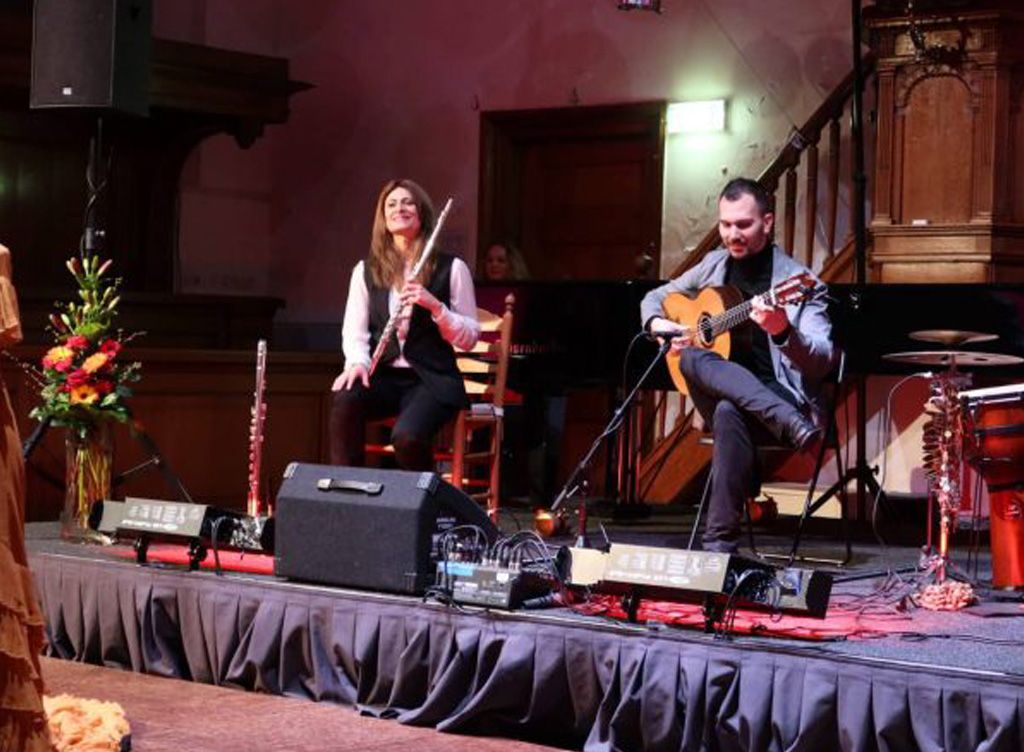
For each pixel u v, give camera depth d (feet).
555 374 24.52
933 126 25.80
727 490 16.28
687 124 31.76
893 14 25.79
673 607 14.75
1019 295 21.13
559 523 20.76
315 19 37.35
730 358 17.19
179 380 26.48
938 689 11.93
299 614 15.12
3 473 10.06
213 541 15.85
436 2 35.55
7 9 30.55
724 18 31.30
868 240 26.37
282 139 37.96
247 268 37.86
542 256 34.71
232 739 13.53
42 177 34.01
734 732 12.70
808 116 30.19
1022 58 25.35
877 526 22.91
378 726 14.19
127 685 15.69
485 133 34.81
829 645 12.92
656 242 32.40
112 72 19.84
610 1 32.89
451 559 14.69
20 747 10.09
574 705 13.64
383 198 18.79
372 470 15.15
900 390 27.81
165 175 35.27
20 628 10.07
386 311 18.67
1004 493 16.20
